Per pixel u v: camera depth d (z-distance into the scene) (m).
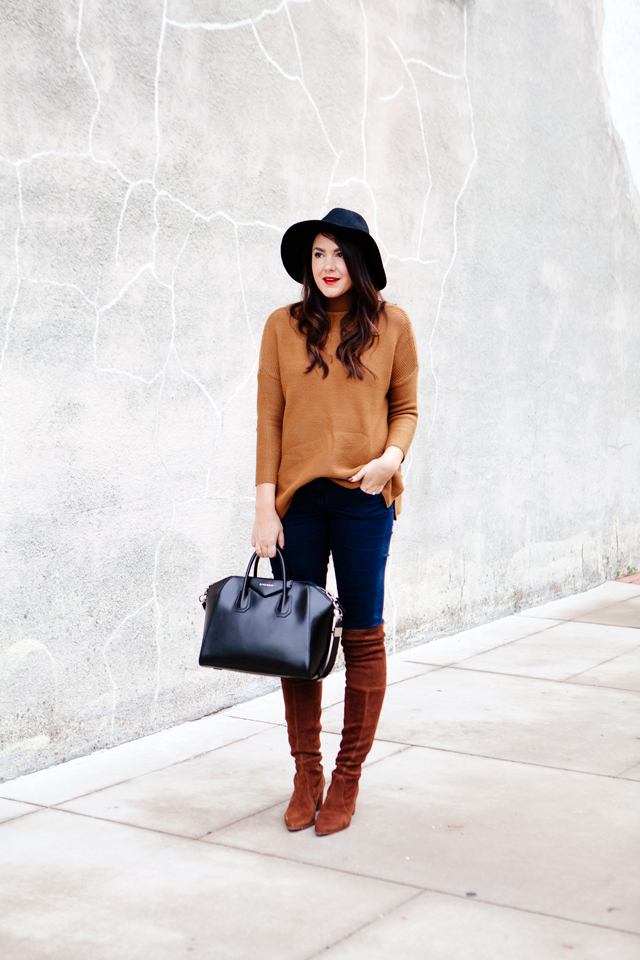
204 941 2.06
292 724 2.75
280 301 3.98
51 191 3.07
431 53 4.80
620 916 2.16
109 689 3.34
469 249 5.12
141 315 3.40
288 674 2.47
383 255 4.54
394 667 4.46
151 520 3.47
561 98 5.90
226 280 3.73
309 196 4.11
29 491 3.05
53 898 2.26
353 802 2.71
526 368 5.67
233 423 3.79
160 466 3.50
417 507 4.82
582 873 2.38
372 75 4.43
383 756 3.24
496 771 3.10
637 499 7.13
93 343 3.23
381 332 2.64
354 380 2.61
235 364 3.79
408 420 2.73
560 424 6.07
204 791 2.94
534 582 5.89
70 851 2.51
